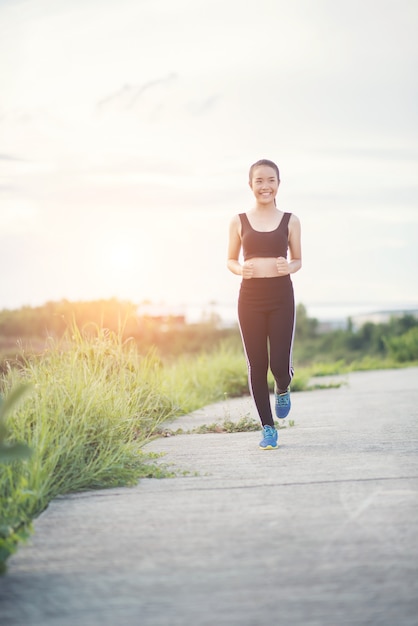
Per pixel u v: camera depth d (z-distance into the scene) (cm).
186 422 736
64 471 437
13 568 289
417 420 697
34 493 359
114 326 921
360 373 1595
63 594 262
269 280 529
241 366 1107
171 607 249
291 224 538
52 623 239
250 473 450
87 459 469
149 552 304
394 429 634
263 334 536
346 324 2900
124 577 277
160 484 429
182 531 332
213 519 350
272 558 293
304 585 265
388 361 2048
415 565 281
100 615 245
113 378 652
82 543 319
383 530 325
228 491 405
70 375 553
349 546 305
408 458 489
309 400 942
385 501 374
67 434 465
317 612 243
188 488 416
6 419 453
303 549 303
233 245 549
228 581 270
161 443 591
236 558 294
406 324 2608
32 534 332
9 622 240
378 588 261
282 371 537
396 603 248
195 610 247
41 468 401
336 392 1065
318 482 420
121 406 557
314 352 2764
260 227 533
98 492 414
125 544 316
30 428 472
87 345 662
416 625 233
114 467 445
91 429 495
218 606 249
